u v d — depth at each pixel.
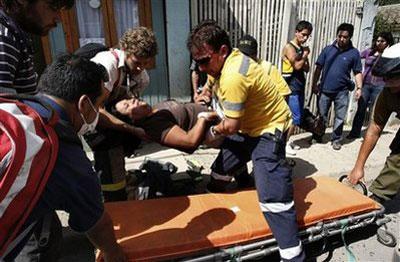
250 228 2.23
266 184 2.20
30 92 1.68
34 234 1.49
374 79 2.70
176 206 2.50
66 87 1.33
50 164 1.14
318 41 5.19
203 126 2.29
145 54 2.23
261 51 4.79
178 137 2.27
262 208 2.24
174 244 2.04
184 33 4.32
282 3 4.68
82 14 3.99
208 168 3.90
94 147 2.44
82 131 1.54
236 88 2.03
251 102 2.22
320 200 2.64
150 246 2.02
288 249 2.16
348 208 2.53
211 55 2.05
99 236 1.51
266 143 2.28
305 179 3.05
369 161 4.30
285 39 4.85
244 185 3.26
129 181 3.10
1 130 1.02
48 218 1.49
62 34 3.96
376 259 2.56
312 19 5.01
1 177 1.00
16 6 1.52
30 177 1.07
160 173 2.93
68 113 1.36
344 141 5.05
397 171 2.76
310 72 5.29
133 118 2.28
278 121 2.32
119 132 2.42
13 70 1.50
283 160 2.28
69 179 1.26
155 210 2.43
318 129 4.62
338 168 4.09
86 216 1.38
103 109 2.27
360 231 2.89
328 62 4.57
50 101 1.31
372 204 2.64
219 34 2.02
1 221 1.05
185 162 3.99
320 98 4.77
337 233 2.49
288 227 2.17
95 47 2.33
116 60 2.20
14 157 1.00
